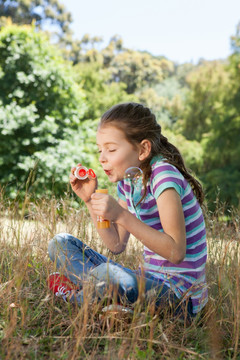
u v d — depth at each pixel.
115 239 1.98
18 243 2.22
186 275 1.74
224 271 1.97
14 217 2.54
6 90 11.30
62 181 10.66
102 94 19.50
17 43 11.41
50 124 10.99
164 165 1.73
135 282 1.65
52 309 1.75
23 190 10.20
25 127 10.66
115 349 1.53
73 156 11.12
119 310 1.60
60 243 1.96
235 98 15.77
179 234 1.63
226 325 1.79
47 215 2.53
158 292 1.66
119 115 1.75
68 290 1.85
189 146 15.53
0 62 11.41
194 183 1.86
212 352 1.46
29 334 1.66
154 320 1.66
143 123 1.76
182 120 18.48
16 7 32.25
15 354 1.45
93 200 1.62
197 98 17.33
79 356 1.46
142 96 27.22
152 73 31.03
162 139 1.89
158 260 1.77
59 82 11.61
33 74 11.26
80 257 1.92
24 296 1.89
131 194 1.86
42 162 10.42
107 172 1.81
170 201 1.64
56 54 12.38
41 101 11.57
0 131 10.43
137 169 1.74
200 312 1.78
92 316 1.61
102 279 1.64
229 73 16.64
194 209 1.77
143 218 1.80
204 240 1.82
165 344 1.57
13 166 10.64
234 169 14.67
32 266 2.23
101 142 1.79
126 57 30.86
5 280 2.11
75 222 2.54
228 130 15.23
